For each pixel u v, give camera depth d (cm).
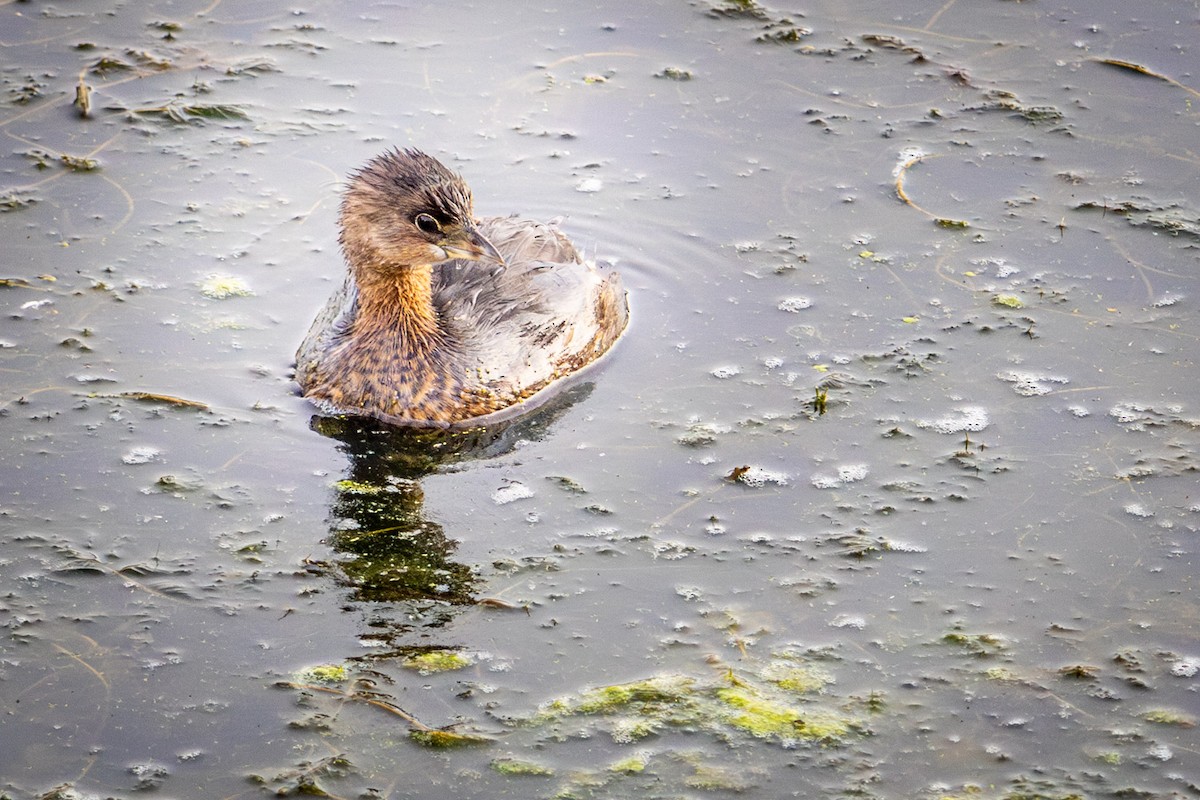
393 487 1191
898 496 1166
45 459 1177
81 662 982
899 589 1070
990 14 1823
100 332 1327
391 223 1270
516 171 1577
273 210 1501
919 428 1243
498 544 1116
